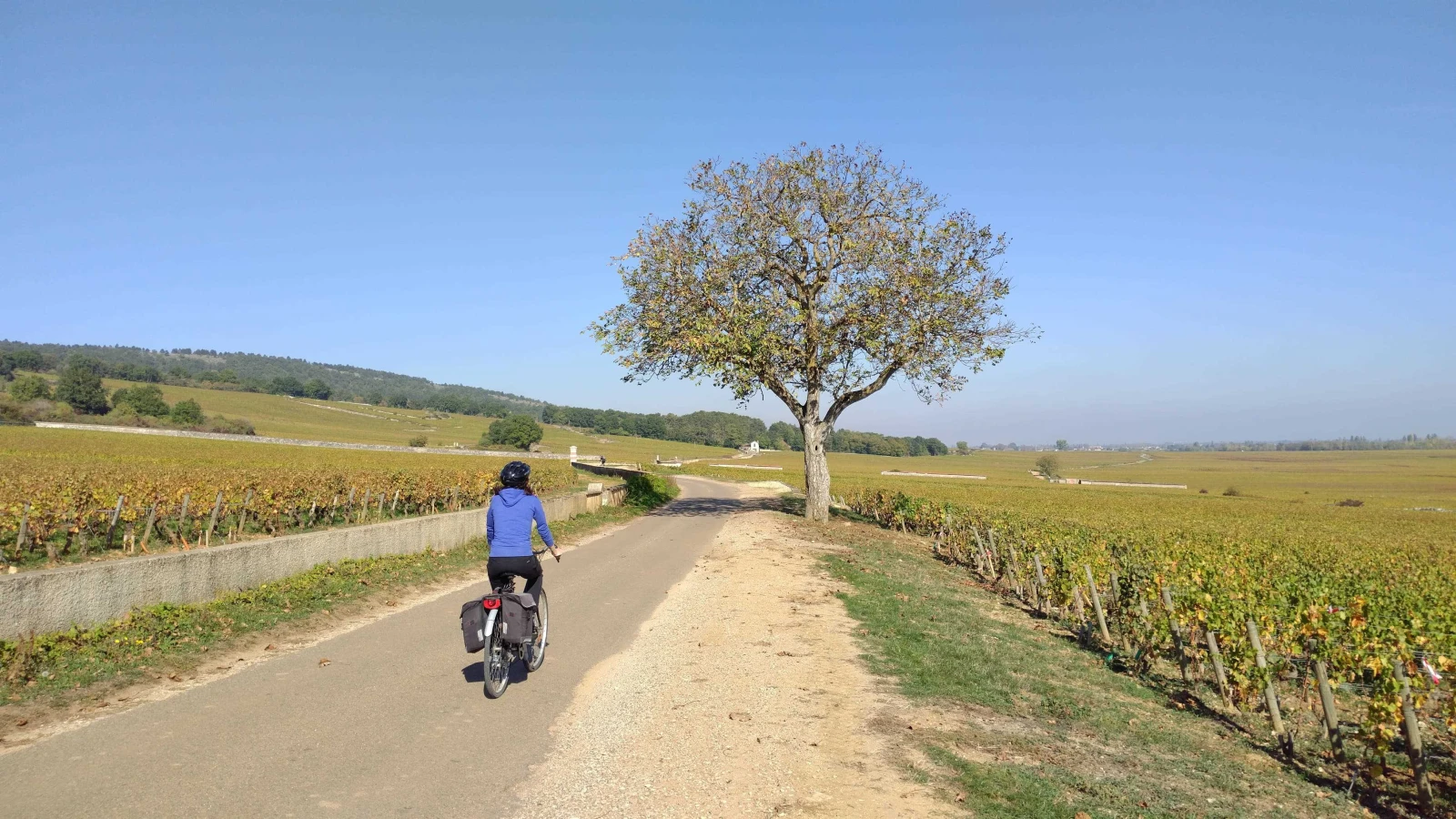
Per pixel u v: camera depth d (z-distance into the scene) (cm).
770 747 586
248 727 560
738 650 886
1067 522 2756
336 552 1184
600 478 4797
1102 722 762
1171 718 838
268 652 768
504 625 694
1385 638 948
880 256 2377
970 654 968
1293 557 2136
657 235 2491
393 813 441
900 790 523
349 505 2058
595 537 2077
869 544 2214
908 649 952
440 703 643
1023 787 547
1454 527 4241
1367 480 11888
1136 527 2945
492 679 663
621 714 645
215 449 5612
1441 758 770
